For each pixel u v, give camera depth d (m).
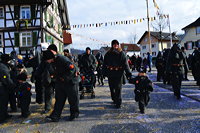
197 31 36.94
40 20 20.33
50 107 5.18
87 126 3.89
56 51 4.31
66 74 4.14
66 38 36.56
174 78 6.07
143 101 4.71
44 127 3.94
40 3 20.28
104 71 5.33
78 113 4.49
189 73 14.76
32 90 9.02
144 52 56.16
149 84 4.71
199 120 4.01
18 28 20.28
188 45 38.53
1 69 4.40
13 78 5.49
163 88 8.27
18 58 6.79
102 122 4.10
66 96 4.43
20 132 3.72
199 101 5.64
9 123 4.30
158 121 4.05
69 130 3.71
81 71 6.81
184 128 3.60
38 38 20.33
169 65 6.16
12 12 20.52
